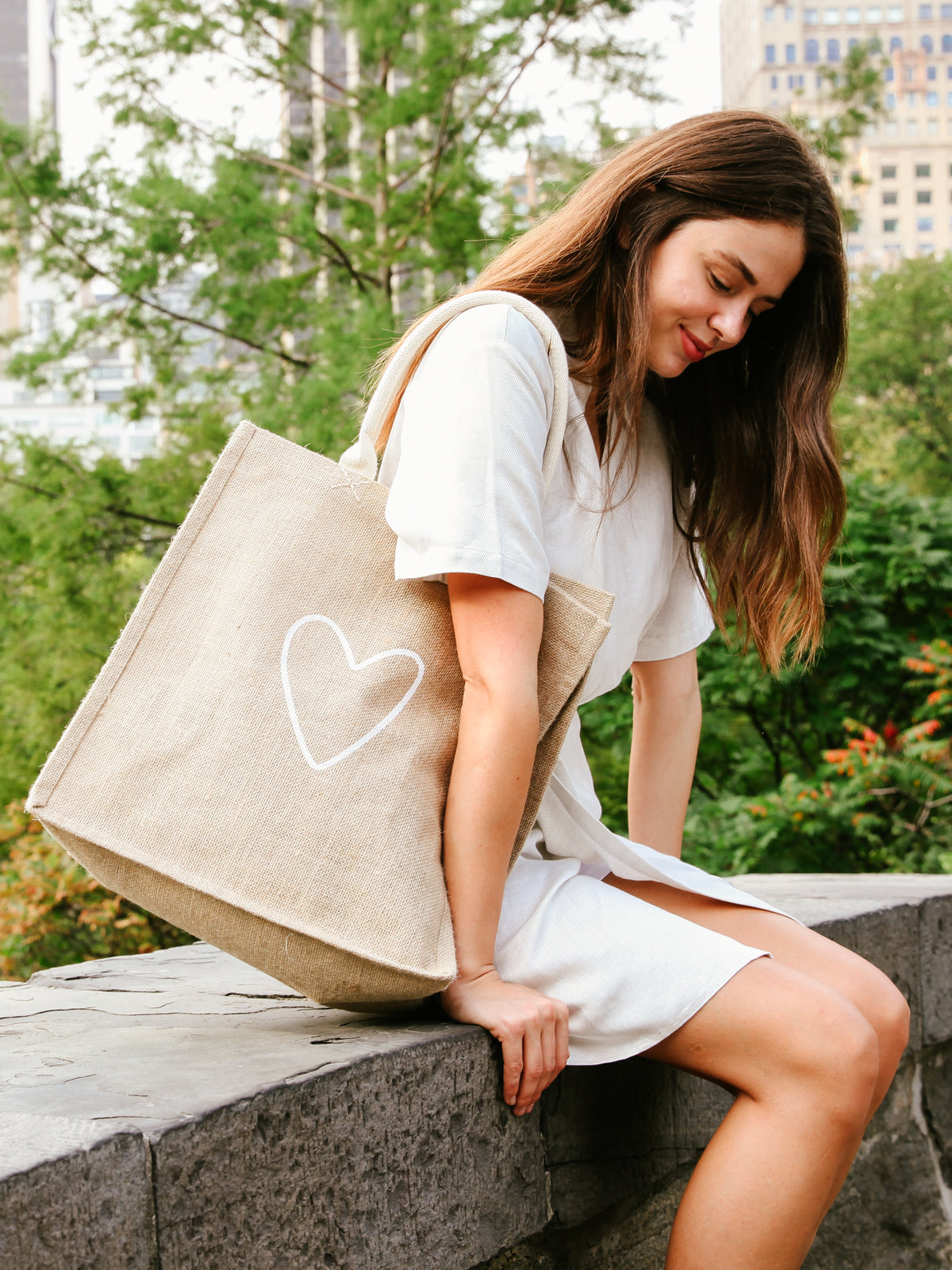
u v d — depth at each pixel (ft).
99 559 22.33
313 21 22.56
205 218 21.58
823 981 4.39
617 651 4.68
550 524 4.35
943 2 270.67
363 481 4.13
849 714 18.40
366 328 19.42
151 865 3.58
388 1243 3.57
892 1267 6.93
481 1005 3.87
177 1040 4.01
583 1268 4.84
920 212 262.67
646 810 5.44
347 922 3.59
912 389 73.56
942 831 16.92
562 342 4.15
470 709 3.83
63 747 3.73
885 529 17.85
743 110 4.49
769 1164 3.74
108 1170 2.76
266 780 3.66
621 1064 4.72
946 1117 7.60
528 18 20.80
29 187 21.34
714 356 5.12
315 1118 3.35
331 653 3.87
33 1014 4.88
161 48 22.07
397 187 23.12
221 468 4.11
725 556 5.31
